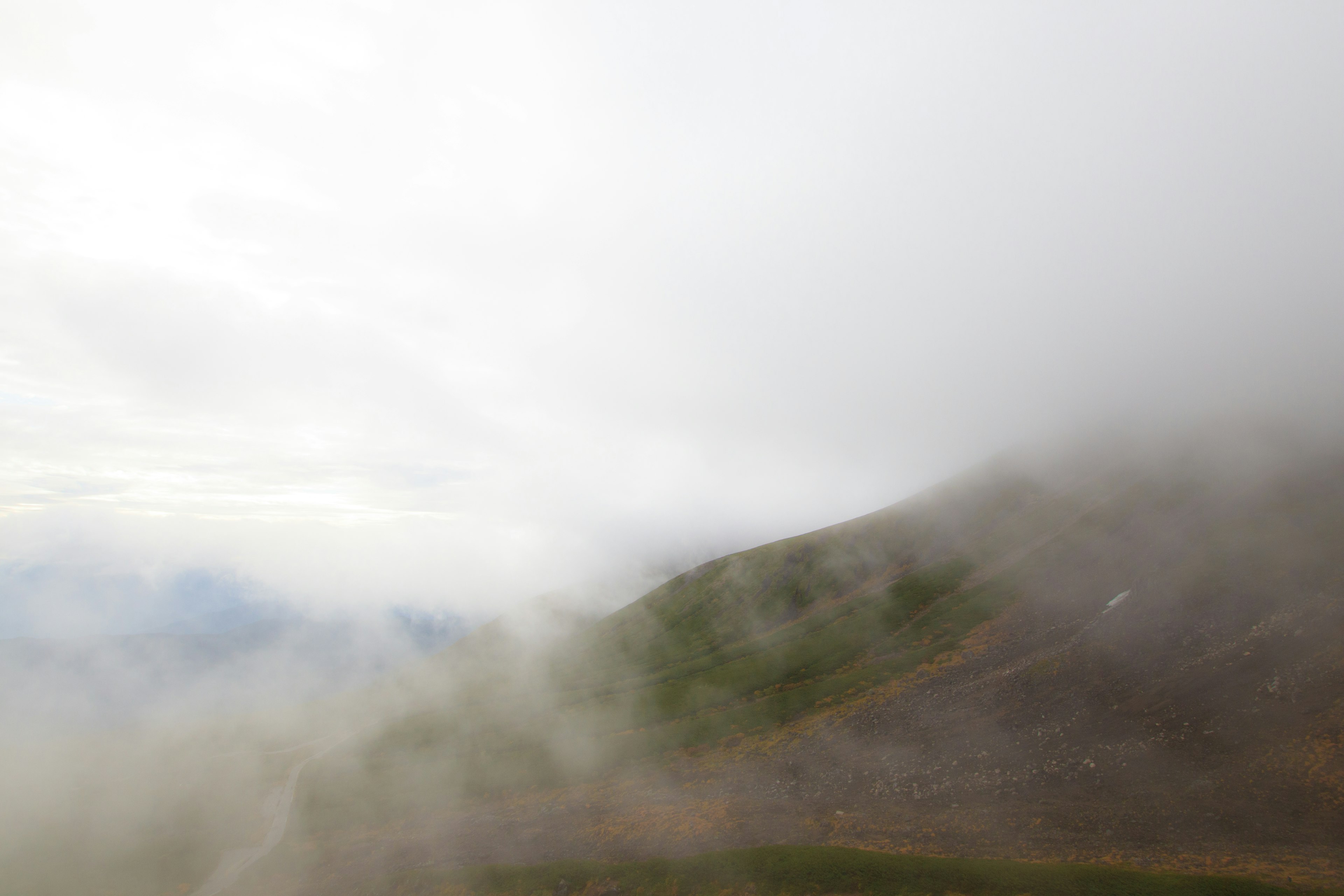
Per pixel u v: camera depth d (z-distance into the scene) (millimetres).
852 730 95375
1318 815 50406
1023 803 65375
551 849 86812
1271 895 44312
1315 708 58719
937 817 68000
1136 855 53188
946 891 54656
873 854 62312
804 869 62531
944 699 93125
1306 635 66500
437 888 82375
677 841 78750
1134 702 72312
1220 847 51094
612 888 71125
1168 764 62219
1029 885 52531
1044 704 80250
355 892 89688
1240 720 62344
